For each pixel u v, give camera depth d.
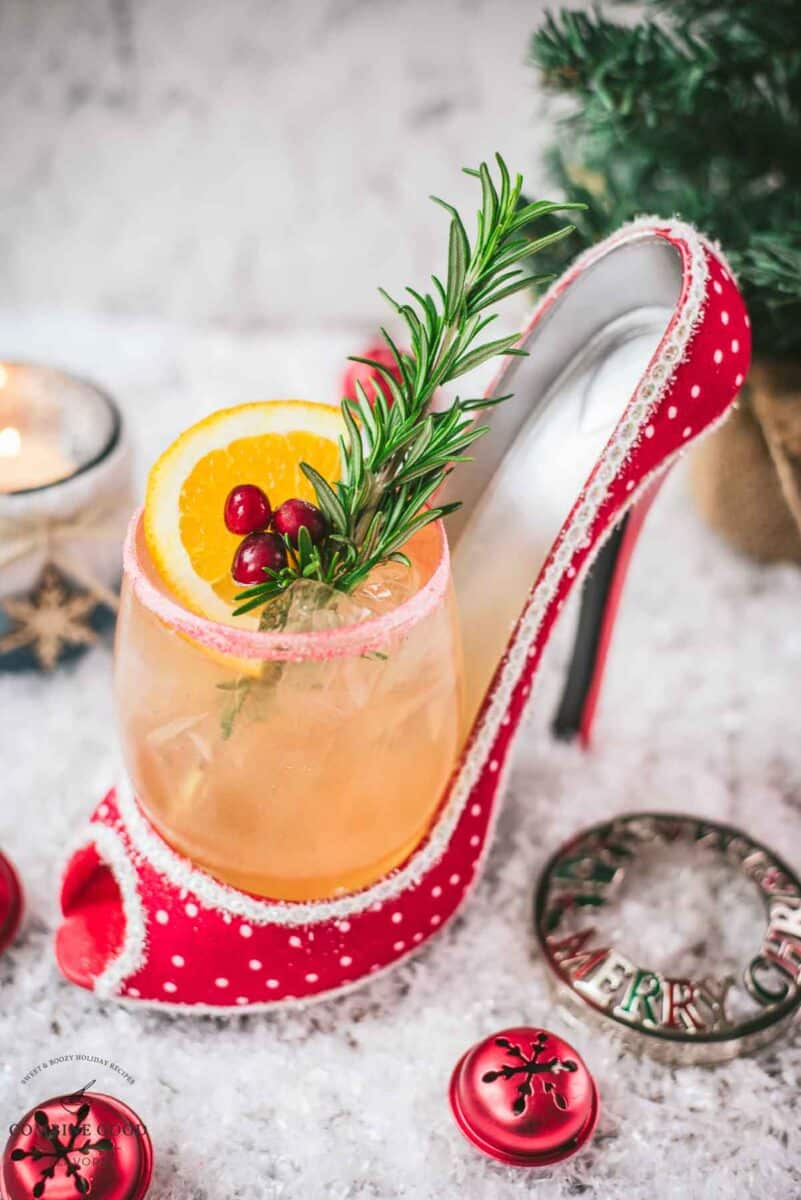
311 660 0.40
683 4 0.57
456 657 0.44
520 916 0.52
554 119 0.73
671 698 0.60
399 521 0.42
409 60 0.73
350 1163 0.45
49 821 0.54
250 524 0.42
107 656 0.62
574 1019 0.48
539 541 0.52
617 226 0.56
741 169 0.59
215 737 0.42
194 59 0.73
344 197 0.78
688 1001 0.48
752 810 0.55
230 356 0.80
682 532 0.69
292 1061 0.47
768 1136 0.46
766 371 0.59
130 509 0.58
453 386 0.71
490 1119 0.43
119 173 0.77
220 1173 0.44
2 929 0.50
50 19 0.72
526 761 0.58
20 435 0.60
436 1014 0.49
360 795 0.43
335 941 0.46
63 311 0.83
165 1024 0.48
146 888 0.46
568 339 0.51
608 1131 0.46
